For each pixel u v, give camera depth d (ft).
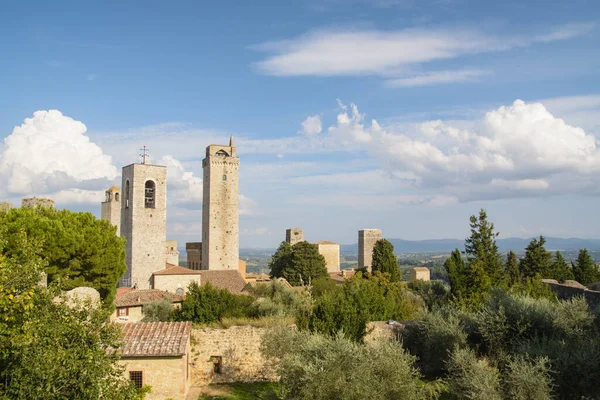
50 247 134.62
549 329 94.89
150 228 333.62
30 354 51.90
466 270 161.27
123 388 60.54
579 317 94.48
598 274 254.47
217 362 108.99
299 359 74.18
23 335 51.34
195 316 139.74
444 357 99.19
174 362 90.17
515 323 98.02
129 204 333.21
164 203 340.18
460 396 75.15
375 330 113.80
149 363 89.76
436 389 81.82
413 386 67.97
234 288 269.03
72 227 145.59
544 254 261.24
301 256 350.84
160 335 95.30
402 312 137.28
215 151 410.31
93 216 160.66
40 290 58.39
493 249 174.81
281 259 384.27
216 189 406.00
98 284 150.00
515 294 122.52
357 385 64.54
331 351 71.87
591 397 71.31
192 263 431.84
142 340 93.04
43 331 54.13
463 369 75.82
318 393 65.36
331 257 474.90
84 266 145.89
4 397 51.11
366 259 465.47
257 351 109.91
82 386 54.39
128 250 334.03
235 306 147.54
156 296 194.29
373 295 136.26
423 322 107.14
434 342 101.86
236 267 406.82
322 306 107.76
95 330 60.39
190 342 108.27
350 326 103.76
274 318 113.19
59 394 53.16
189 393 100.32
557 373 74.38
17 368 51.90
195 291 146.41
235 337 109.91
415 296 203.41
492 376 74.69
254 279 377.91
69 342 57.16
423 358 106.73
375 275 274.77
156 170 338.13
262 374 109.19
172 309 170.19
